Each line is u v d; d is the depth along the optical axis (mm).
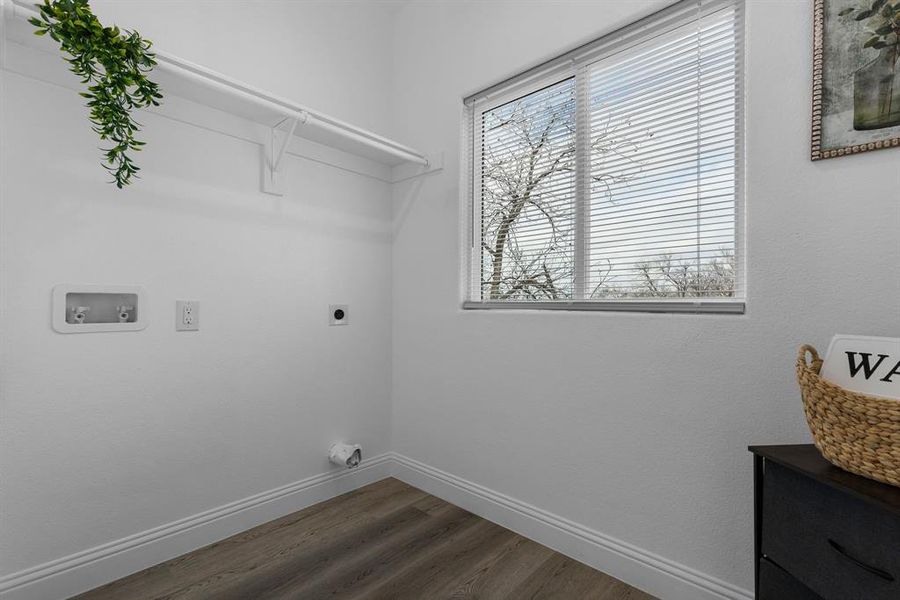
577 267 1716
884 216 1062
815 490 875
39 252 1338
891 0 1042
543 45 1767
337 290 2176
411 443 2330
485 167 2090
